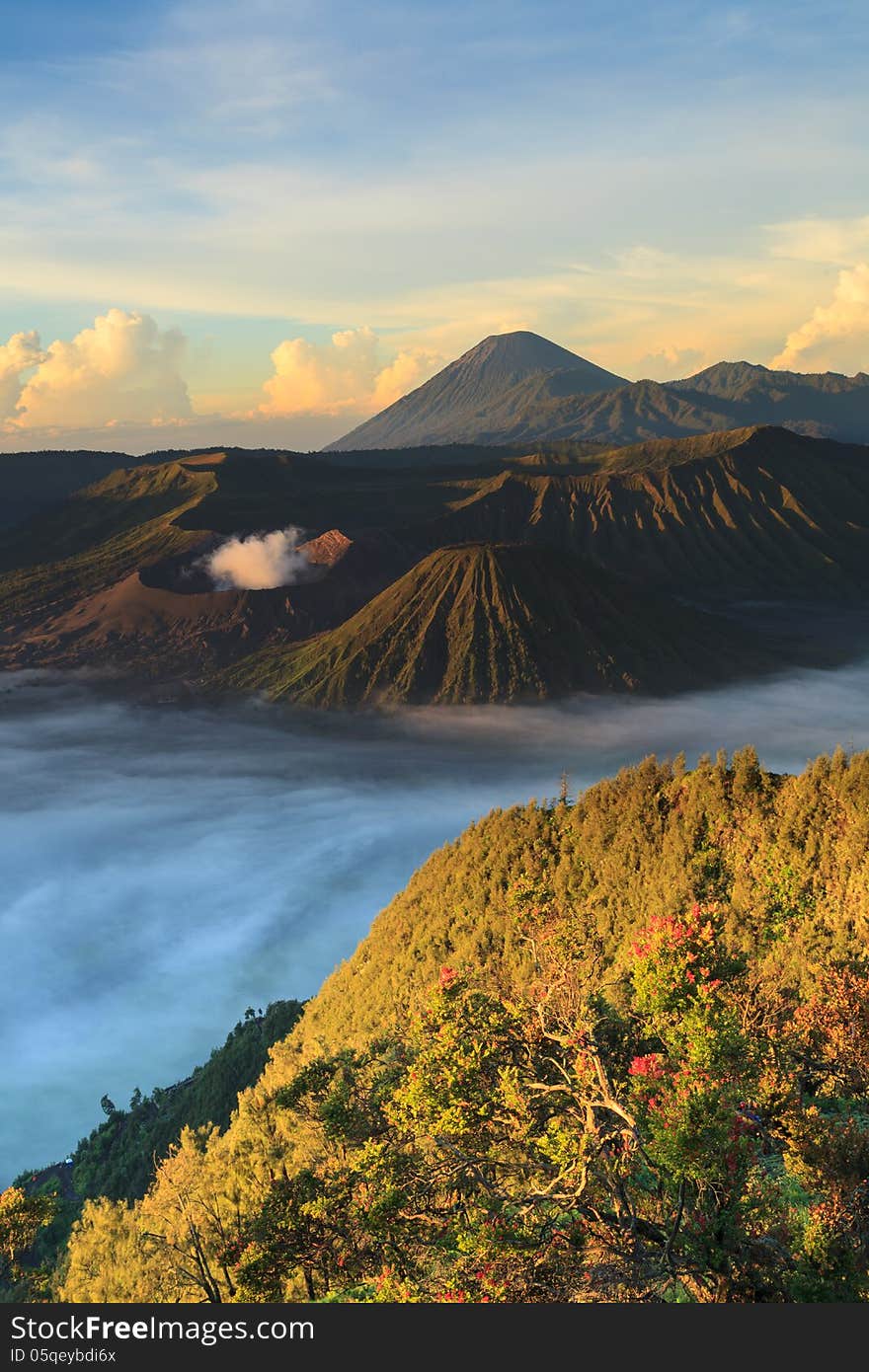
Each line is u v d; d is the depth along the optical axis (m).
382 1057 22.69
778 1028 19.25
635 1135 15.16
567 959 20.95
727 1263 13.70
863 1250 14.06
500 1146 17.72
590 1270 13.97
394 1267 17.64
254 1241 20.27
